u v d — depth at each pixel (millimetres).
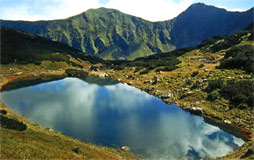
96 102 75312
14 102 69000
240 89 62906
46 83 115875
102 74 162625
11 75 124188
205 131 48812
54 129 45875
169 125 52562
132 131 47625
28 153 23969
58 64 179375
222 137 45156
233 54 109375
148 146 40156
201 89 75812
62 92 91750
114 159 31156
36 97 79000
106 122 53156
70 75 157250
